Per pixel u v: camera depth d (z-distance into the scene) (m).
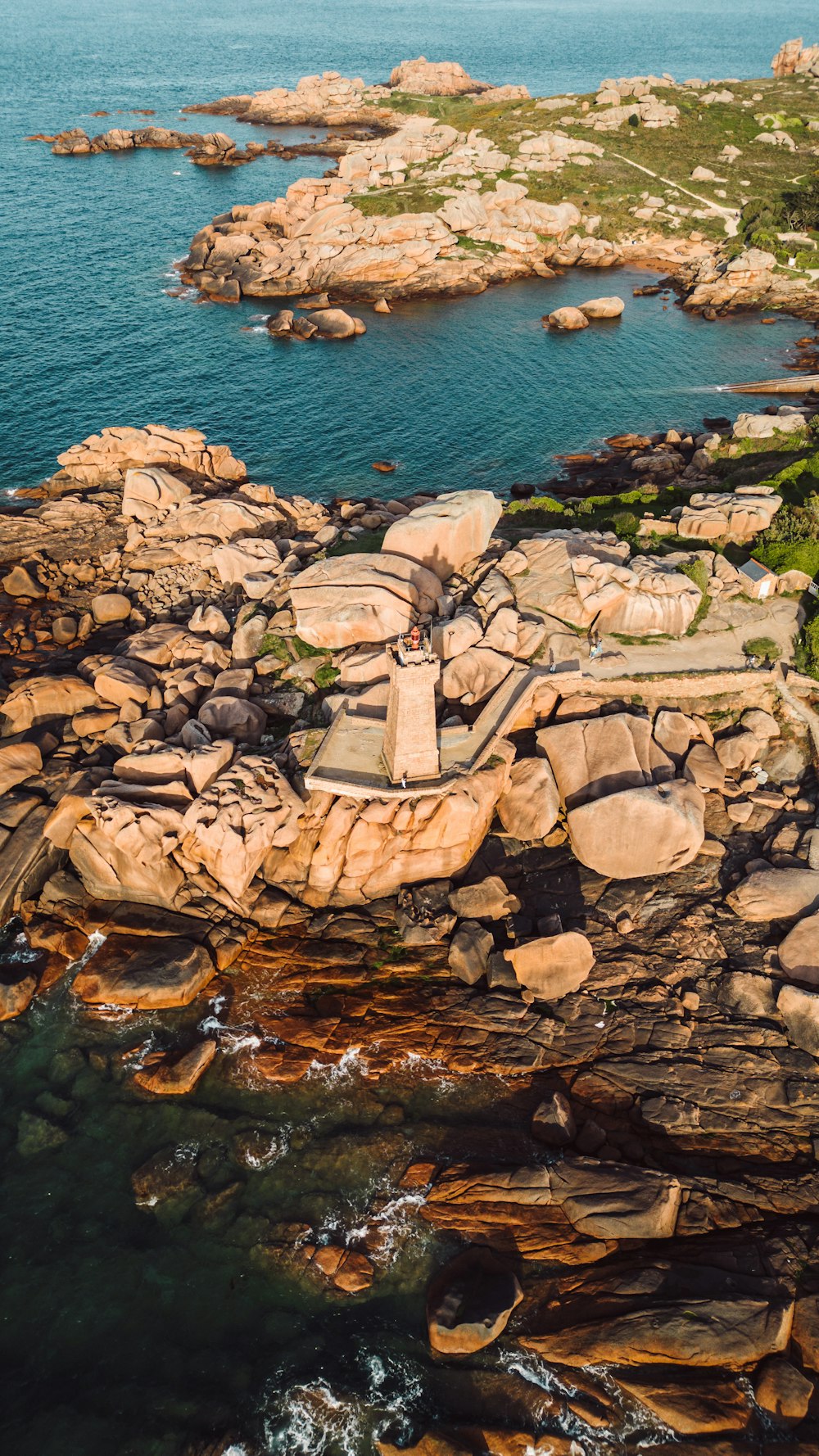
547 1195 31.02
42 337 97.06
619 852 41.50
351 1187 31.94
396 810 41.06
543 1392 27.08
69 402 84.75
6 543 63.28
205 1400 27.11
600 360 95.81
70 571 60.50
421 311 109.06
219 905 41.22
